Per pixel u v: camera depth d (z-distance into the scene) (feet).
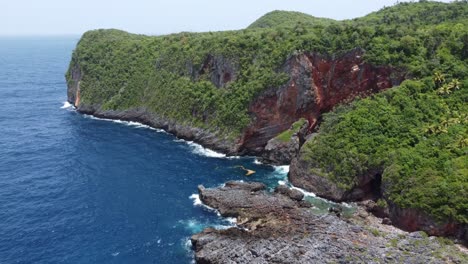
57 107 482.69
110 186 253.44
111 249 186.50
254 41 350.23
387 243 175.94
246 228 198.90
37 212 220.02
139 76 439.63
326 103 316.19
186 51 408.05
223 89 348.79
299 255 167.22
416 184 201.98
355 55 297.12
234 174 273.13
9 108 472.03
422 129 236.02
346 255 165.37
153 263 176.65
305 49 308.40
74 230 202.08
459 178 194.90
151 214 217.56
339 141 246.68
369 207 220.23
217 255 171.83
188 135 349.61
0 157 303.48
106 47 497.05
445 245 175.73
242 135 312.50
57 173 273.54
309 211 211.41
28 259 178.91
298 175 251.39
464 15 342.44
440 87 258.16
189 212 219.00
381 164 226.38
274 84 308.81
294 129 297.94
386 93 267.18
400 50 285.43
